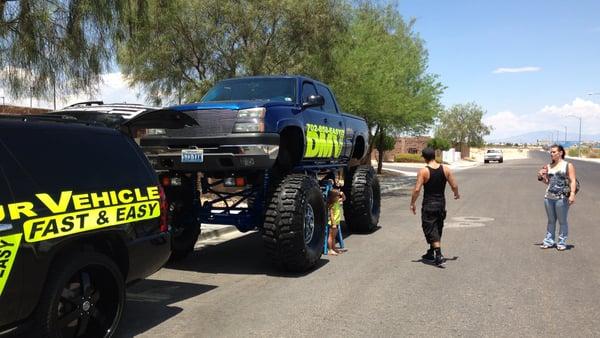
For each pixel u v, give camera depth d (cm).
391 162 5756
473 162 6544
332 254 873
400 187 2458
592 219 1269
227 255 886
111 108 1168
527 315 551
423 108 2438
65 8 891
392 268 772
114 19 949
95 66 941
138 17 1004
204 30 1530
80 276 432
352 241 1002
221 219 798
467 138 8625
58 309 409
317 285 677
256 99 831
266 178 754
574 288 656
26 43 849
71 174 429
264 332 502
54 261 410
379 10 2411
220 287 674
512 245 949
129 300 614
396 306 584
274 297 623
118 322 460
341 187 1039
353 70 1767
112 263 452
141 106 1247
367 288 660
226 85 870
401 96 2042
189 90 1595
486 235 1058
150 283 697
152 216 501
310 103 799
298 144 796
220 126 703
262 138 691
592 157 9012
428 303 595
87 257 429
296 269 732
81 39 906
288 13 1542
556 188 893
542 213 1411
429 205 790
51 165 416
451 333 498
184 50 1559
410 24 2600
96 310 450
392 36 2362
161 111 602
